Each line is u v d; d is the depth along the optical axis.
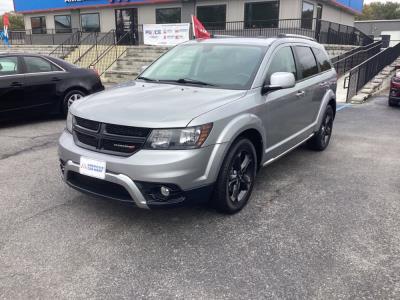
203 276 2.94
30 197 4.32
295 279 2.90
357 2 27.86
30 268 3.01
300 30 18.83
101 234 3.53
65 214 3.91
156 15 23.05
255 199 4.34
